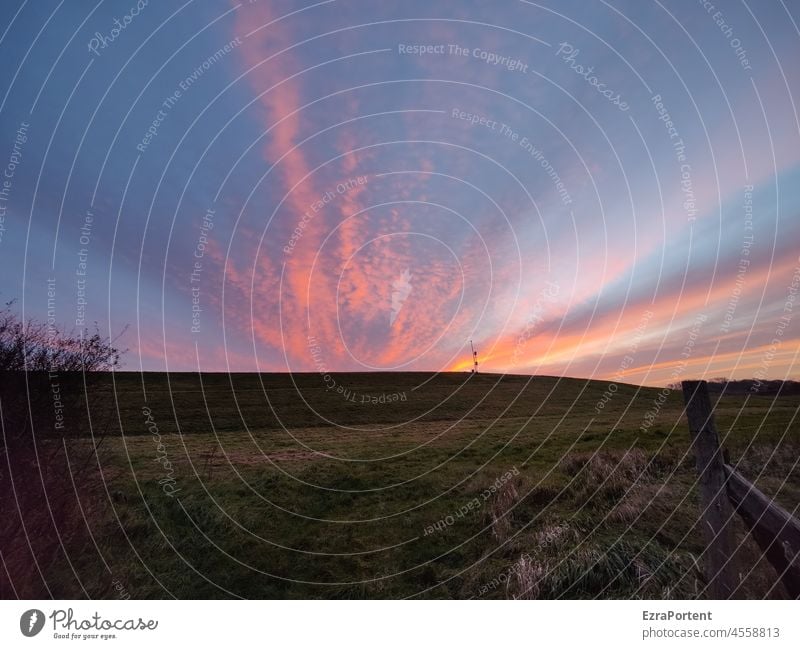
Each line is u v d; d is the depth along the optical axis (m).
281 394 34.97
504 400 32.69
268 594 4.88
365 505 8.11
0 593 3.82
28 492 4.12
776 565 2.78
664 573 4.11
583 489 6.53
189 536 6.05
